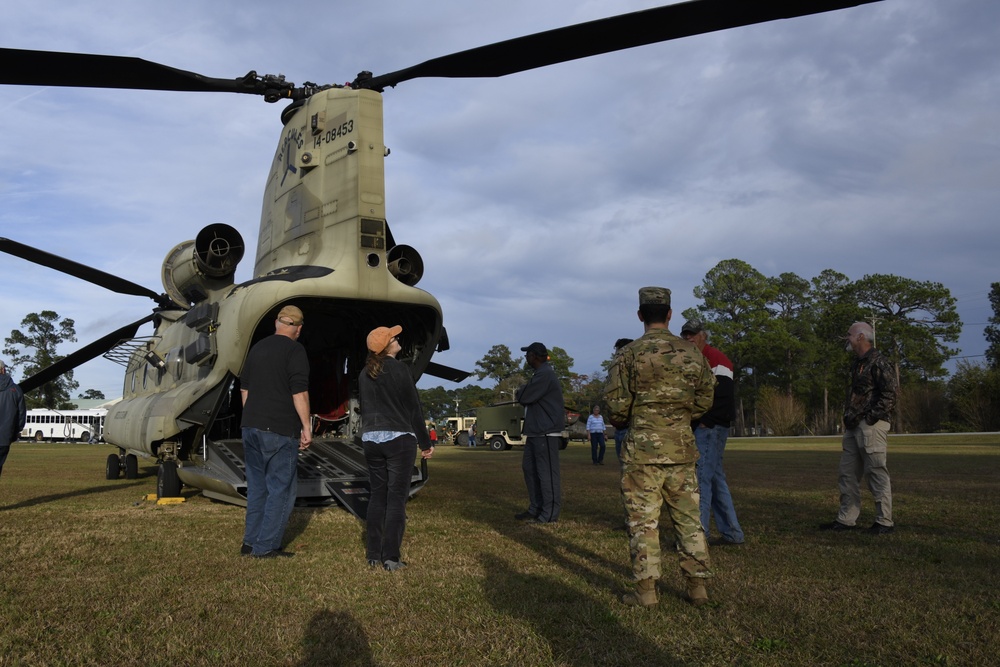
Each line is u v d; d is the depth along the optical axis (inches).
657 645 129.0
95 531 250.4
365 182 313.1
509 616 145.8
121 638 130.0
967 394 1999.3
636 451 159.2
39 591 162.6
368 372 204.7
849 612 148.5
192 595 160.4
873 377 255.3
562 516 299.9
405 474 199.2
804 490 405.1
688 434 160.1
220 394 337.4
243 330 306.3
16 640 127.9
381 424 199.6
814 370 2748.5
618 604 156.0
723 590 167.9
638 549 155.9
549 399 284.8
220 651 124.0
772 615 146.8
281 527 210.8
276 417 210.1
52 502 345.7
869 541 235.9
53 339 3329.2
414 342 350.6
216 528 259.1
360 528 261.3
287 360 213.6
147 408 406.0
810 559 204.1
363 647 127.0
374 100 320.5
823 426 2492.6
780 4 179.9
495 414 1373.0
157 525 266.2
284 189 359.6
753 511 314.7
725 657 123.2
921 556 209.6
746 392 2866.6
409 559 203.2
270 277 317.7
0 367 319.0
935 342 2652.6
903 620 143.1
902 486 423.2
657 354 161.0
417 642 129.9
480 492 401.4
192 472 334.6
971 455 823.1
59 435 2362.2
